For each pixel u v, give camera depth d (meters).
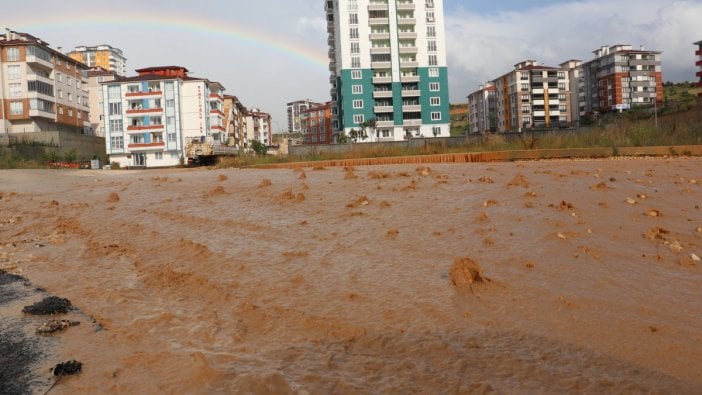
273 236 6.75
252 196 9.80
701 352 3.21
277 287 4.78
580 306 3.99
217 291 4.76
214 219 8.07
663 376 2.95
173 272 5.46
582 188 8.98
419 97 99.44
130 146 80.00
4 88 72.38
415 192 9.05
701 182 9.65
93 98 99.94
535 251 5.40
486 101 143.38
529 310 3.96
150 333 3.88
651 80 121.94
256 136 148.12
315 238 6.49
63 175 21.08
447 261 5.22
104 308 4.52
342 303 4.28
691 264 4.86
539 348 3.35
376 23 97.88
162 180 14.36
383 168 14.84
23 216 10.12
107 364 3.36
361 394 2.86
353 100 97.94
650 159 15.98
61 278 5.58
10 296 4.97
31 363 3.41
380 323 3.84
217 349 3.53
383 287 4.59
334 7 103.56
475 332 3.62
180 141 81.00
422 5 99.31
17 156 49.19
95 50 176.88
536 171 11.86
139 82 80.19
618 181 9.88
